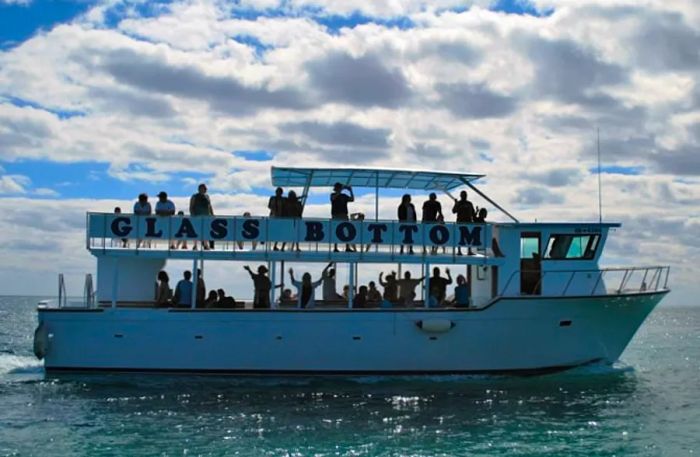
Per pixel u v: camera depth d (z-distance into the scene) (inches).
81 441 680.4
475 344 981.8
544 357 1003.3
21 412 789.9
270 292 999.6
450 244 999.6
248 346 964.0
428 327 965.8
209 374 967.6
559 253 1036.5
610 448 674.8
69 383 939.3
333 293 1059.3
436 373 982.4
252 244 989.2
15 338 1867.6
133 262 1020.5
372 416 778.2
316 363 968.3
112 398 858.1
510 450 663.1
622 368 1168.2
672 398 903.7
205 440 684.1
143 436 697.0
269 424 742.5
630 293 1021.2
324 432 714.2
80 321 963.3
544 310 987.9
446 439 694.5
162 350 962.7
